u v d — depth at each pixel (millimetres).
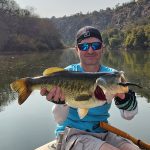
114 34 91188
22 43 74125
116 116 10438
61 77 4320
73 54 59344
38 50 79125
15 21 82062
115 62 35031
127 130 9227
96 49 5195
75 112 5062
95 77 4246
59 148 5074
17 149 8250
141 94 14109
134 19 124000
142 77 20875
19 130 9719
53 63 36438
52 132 9523
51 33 92062
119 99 4879
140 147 5270
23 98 4359
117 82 4195
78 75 4293
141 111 11109
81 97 4301
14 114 11766
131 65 30750
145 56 46125
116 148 4688
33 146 8469
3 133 9430
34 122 10578
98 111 5074
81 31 5246
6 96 15594
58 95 4309
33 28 85625
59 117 4910
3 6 84375
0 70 29906
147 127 9320
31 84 4363
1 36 71250
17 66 33750
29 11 91312
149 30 71438
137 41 73062
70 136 5031
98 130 5156
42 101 13773
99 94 4242
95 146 4723
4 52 69500
